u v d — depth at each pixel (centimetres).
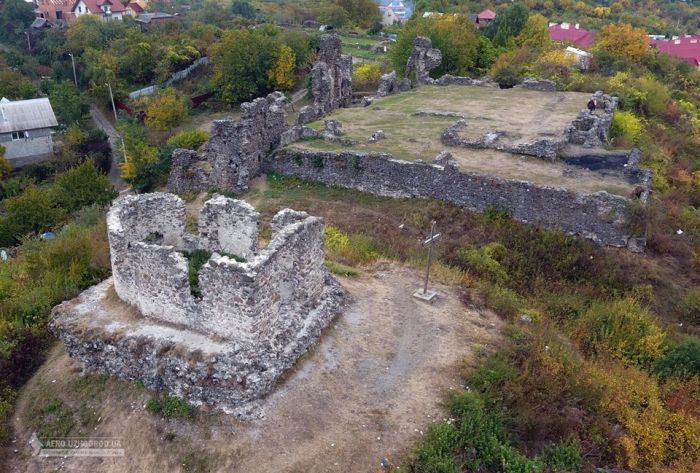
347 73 4766
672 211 2822
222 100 6481
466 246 2469
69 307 1666
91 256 2216
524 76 4966
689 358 1675
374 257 2269
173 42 7938
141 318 1590
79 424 1479
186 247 1895
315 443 1315
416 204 2853
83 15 9788
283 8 12031
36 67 8469
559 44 5959
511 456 1303
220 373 1388
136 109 6519
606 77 4800
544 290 2217
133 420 1438
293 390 1453
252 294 1383
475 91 4734
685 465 1352
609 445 1393
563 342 1817
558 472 1305
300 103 6019
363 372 1545
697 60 6488
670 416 1457
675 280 2289
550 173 2759
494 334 1761
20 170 5553
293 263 1628
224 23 10006
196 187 3534
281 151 3378
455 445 1317
